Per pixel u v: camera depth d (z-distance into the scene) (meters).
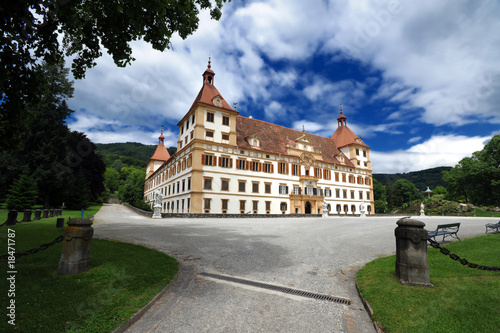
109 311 4.98
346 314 5.26
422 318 4.59
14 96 7.32
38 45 7.77
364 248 11.44
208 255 10.06
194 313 5.24
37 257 8.26
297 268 8.40
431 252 9.04
